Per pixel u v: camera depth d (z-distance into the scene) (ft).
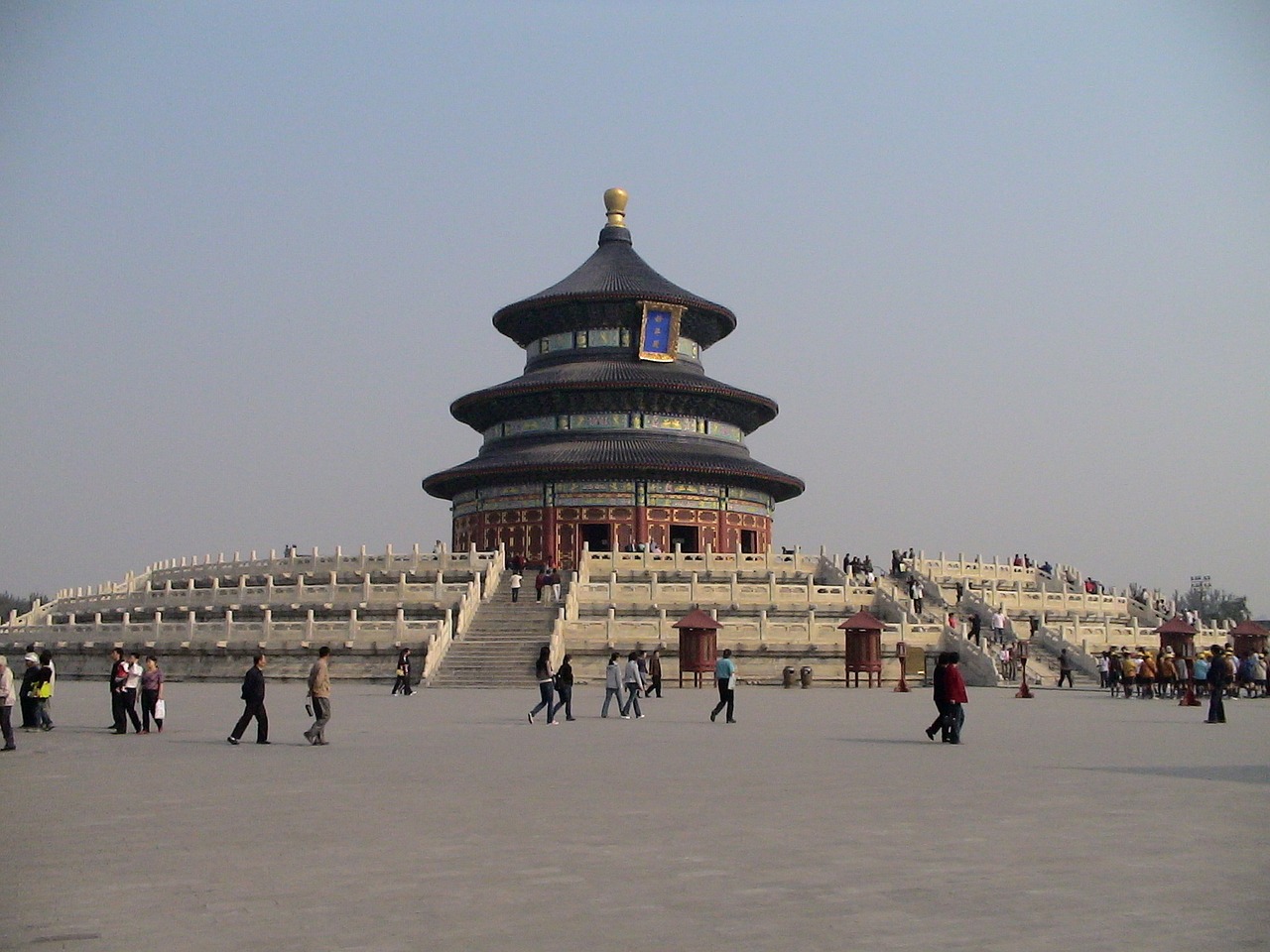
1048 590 385.09
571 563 377.30
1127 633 308.81
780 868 67.92
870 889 63.00
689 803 90.68
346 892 62.54
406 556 302.45
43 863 69.67
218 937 54.24
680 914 57.93
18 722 171.73
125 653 278.67
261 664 138.31
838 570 317.63
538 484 387.75
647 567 304.30
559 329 419.54
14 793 96.89
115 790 98.53
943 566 368.68
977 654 267.80
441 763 117.08
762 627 266.77
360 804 90.63
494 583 291.58
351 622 258.78
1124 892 62.34
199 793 96.63
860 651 256.11
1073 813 86.22
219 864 69.31
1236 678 241.14
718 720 169.89
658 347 408.67
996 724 167.02
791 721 168.76
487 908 59.06
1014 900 60.49
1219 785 100.89
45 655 157.38
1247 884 64.18
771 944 53.01
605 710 173.88
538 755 123.75
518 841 75.87
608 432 397.19
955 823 82.07
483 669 248.52
